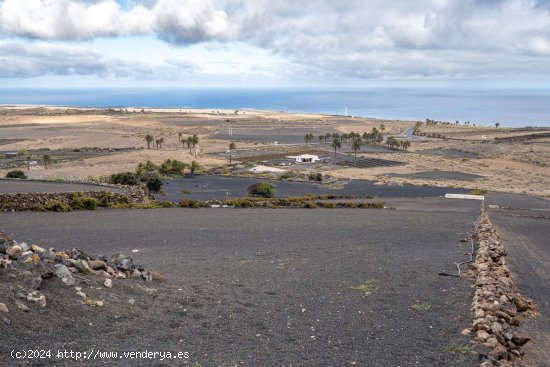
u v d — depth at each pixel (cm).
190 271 1437
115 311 941
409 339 894
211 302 1095
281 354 804
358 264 1622
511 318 1062
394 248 1995
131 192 3900
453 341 880
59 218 2853
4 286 869
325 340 881
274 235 2336
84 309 906
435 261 1700
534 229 3016
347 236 2334
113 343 798
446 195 5897
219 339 864
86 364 701
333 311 1070
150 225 2653
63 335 794
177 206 3819
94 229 2452
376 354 816
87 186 4016
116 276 1149
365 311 1076
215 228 2570
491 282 1283
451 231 2623
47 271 977
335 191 6525
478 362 783
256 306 1088
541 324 1104
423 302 1157
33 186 3881
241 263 1599
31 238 2134
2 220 2698
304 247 1978
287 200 4519
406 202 4969
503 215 3897
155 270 1425
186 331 895
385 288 1291
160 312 991
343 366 759
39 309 849
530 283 1518
